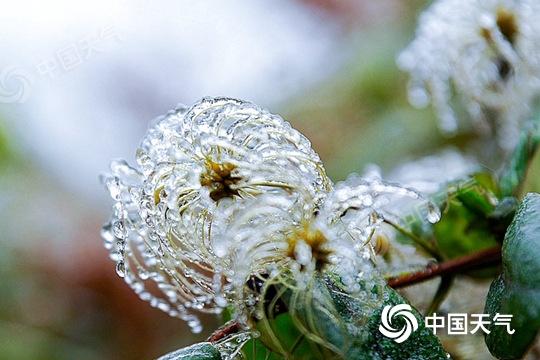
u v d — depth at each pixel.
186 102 0.73
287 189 0.34
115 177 0.35
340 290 0.34
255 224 0.33
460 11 0.46
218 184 0.33
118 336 0.66
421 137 0.65
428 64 0.47
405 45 0.74
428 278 0.37
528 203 0.34
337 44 0.79
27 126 0.71
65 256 0.69
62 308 0.67
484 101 0.47
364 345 0.34
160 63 0.71
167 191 0.33
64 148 0.72
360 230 0.34
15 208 0.70
